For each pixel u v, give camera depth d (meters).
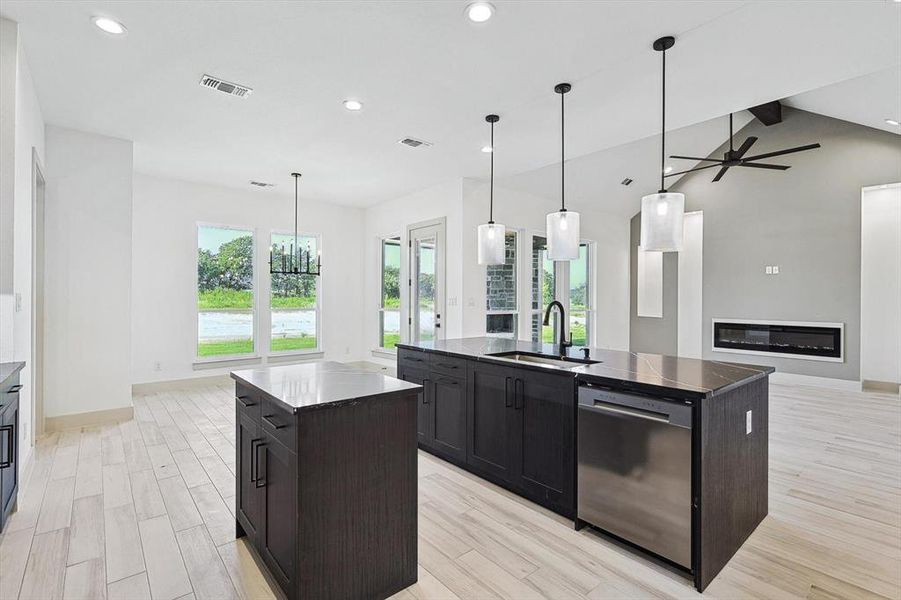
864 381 5.86
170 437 3.86
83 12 2.35
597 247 7.75
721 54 2.70
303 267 6.90
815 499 2.74
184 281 5.76
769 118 6.18
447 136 4.17
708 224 7.23
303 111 3.60
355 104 3.46
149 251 5.51
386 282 7.30
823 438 3.92
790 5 2.21
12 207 2.49
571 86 3.15
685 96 3.29
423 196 6.29
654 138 6.06
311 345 6.98
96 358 4.19
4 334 2.48
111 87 3.20
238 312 6.29
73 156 4.04
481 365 3.01
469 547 2.22
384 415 1.87
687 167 7.02
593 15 2.33
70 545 2.21
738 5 2.22
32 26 2.47
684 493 1.93
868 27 2.39
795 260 6.38
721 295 7.09
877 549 2.20
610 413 2.20
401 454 1.92
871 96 4.76
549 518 2.50
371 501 1.83
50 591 1.87
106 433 3.95
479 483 2.98
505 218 6.24
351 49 2.69
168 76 3.04
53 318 3.98
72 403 4.09
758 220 6.71
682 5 2.24
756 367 2.52
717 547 2.00
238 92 3.27
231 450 3.56
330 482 1.72
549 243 3.15
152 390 5.53
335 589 1.73
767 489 2.53
